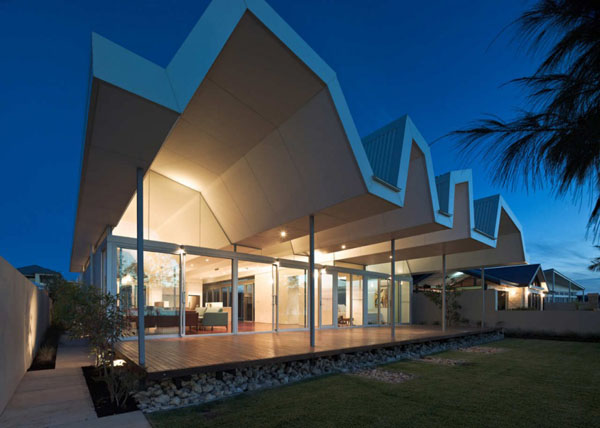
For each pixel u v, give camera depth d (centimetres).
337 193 764
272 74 658
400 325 1833
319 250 1387
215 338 943
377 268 1892
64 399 507
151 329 895
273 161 841
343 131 696
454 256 1906
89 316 543
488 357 1008
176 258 962
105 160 559
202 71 507
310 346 791
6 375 479
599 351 1175
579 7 173
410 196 1060
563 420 452
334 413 459
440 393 568
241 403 497
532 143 189
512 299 2219
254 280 1384
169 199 1016
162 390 522
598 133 171
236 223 1048
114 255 845
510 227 1695
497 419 450
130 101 442
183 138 823
